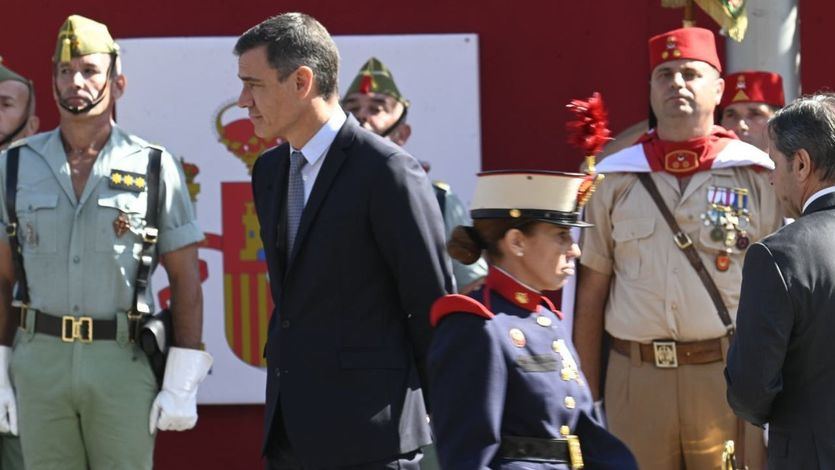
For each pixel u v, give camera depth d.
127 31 23.16
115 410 18.67
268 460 15.77
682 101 18.98
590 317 19.50
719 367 18.67
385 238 15.14
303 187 15.61
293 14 15.59
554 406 12.60
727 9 19.67
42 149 19.09
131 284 18.78
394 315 15.43
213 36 23.08
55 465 18.80
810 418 13.94
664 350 18.72
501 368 12.42
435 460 19.00
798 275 13.78
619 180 19.17
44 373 18.64
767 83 21.36
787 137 14.30
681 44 19.16
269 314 22.83
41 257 18.67
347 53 22.80
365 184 15.20
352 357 15.11
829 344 13.83
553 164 23.17
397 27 23.05
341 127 15.52
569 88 23.17
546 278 12.95
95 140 19.05
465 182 22.86
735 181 19.03
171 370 18.98
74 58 18.81
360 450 14.97
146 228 18.91
